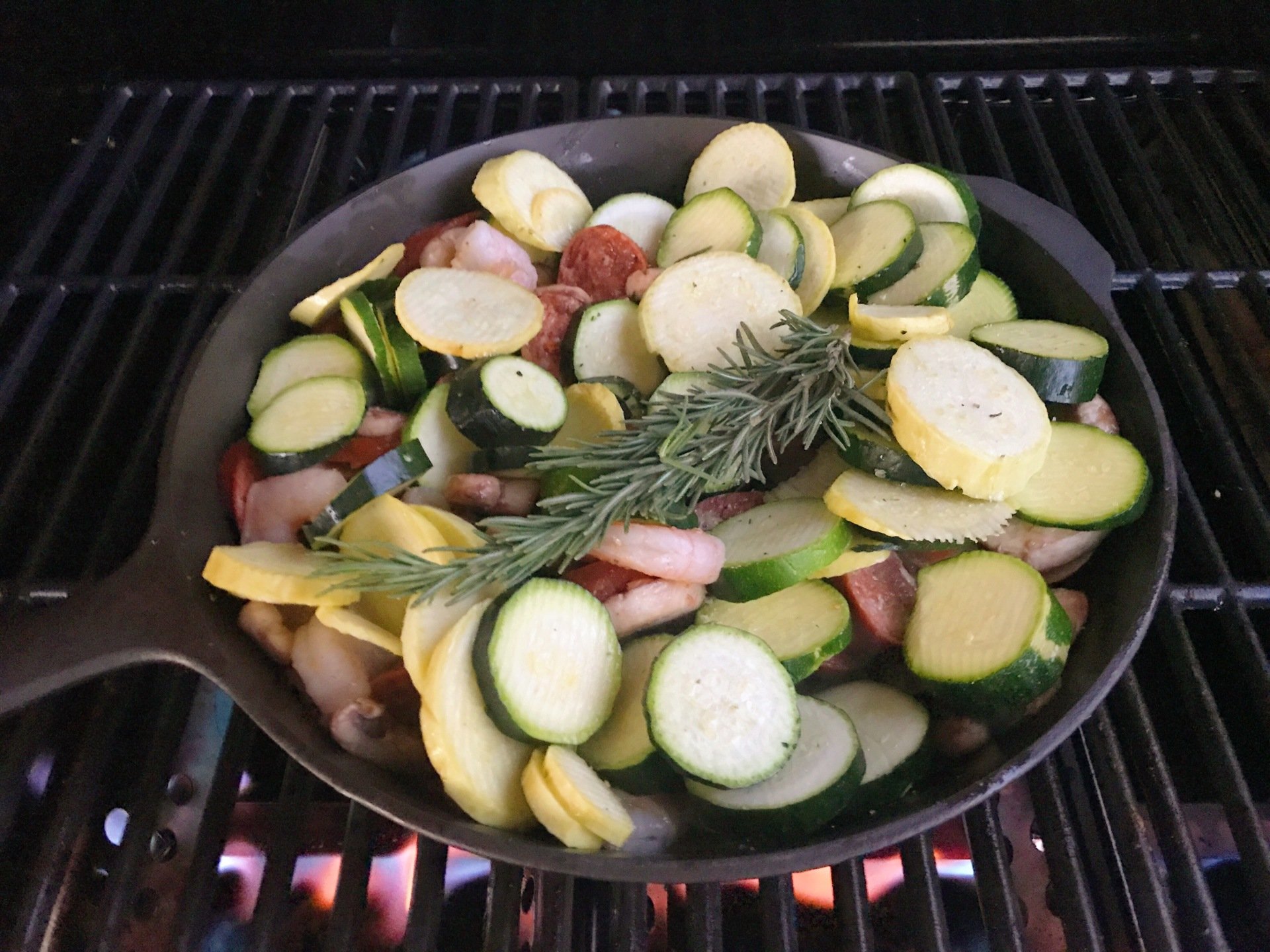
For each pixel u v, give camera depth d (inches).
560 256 15.3
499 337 12.9
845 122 18.4
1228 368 15.6
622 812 9.9
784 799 9.8
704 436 11.5
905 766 10.6
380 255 14.6
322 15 19.9
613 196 16.6
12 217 18.3
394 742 10.7
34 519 14.9
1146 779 11.8
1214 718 12.0
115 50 19.9
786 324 12.4
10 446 15.6
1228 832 12.4
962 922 12.3
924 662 11.1
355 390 12.7
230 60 20.6
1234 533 14.7
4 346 16.3
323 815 12.7
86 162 18.3
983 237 14.8
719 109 18.7
